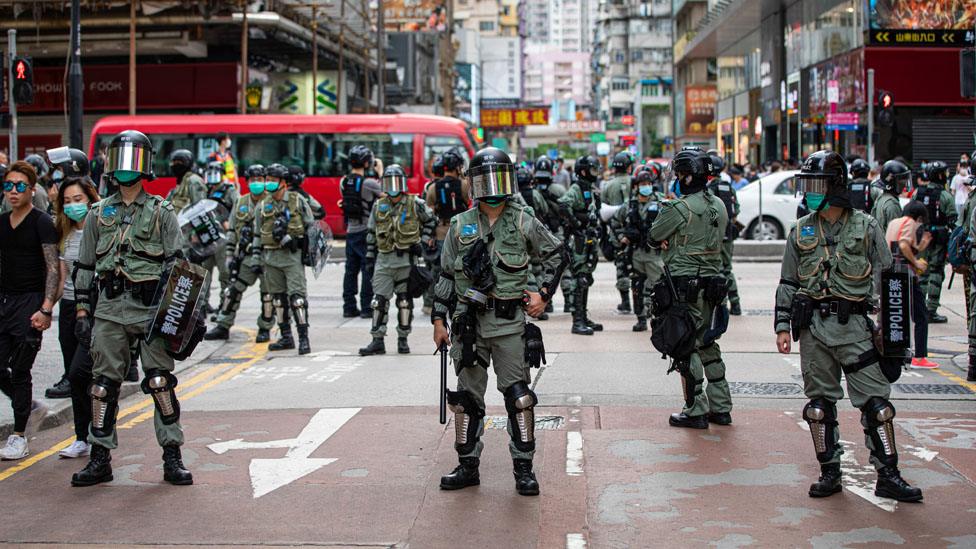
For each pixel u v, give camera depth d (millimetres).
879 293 5754
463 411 6164
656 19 113625
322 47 39969
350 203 14547
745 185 24875
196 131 28516
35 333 6973
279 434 7668
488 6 157750
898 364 5883
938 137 31438
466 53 125188
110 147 6215
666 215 7402
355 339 12695
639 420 7949
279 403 8867
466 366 5910
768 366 10289
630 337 12297
